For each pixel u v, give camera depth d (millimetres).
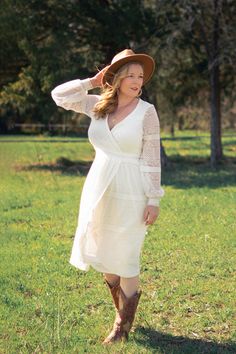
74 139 43969
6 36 21047
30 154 29875
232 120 47000
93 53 22359
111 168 5113
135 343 5195
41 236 9828
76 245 5219
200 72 25781
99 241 5160
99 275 7312
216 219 11062
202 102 28953
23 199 14227
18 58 22453
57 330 5441
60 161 25266
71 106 5473
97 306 6238
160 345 5191
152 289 6809
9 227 10695
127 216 5113
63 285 6926
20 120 52125
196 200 13664
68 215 11836
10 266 7777
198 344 5238
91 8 21000
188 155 29766
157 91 27875
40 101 21609
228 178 19062
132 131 5059
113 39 21531
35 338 5297
